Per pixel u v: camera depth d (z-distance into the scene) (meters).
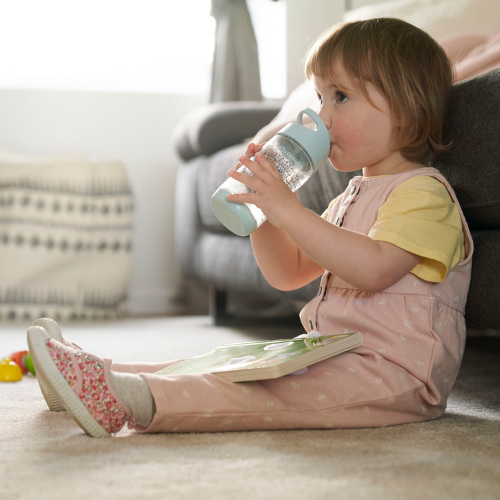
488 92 0.87
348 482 0.56
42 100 2.87
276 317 2.30
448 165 0.93
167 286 2.96
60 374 0.70
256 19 2.92
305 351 0.77
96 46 3.13
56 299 2.45
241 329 2.16
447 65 0.94
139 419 0.74
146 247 2.94
